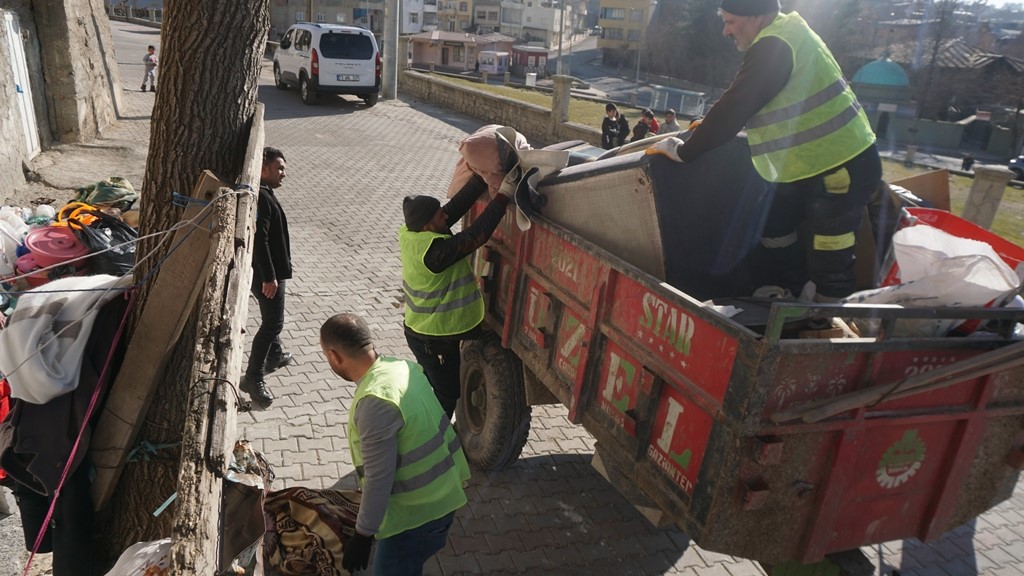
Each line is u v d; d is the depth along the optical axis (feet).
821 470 8.89
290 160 45.83
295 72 70.95
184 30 11.31
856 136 10.12
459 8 327.47
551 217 13.76
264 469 12.82
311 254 29.09
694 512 8.86
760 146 10.53
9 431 10.94
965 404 9.48
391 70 77.05
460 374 16.74
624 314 10.71
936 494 9.86
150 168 11.92
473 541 13.93
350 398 18.48
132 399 11.30
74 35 40.57
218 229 10.08
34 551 9.91
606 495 15.72
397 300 25.04
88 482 11.53
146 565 9.60
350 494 13.24
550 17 316.60
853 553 9.86
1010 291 9.30
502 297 15.44
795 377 8.18
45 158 37.81
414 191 41.01
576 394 11.71
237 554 9.59
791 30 9.80
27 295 11.12
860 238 12.17
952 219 13.01
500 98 67.26
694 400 8.87
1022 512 16.33
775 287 11.63
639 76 199.11
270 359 18.75
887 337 8.47
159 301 11.05
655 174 11.08
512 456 15.35
